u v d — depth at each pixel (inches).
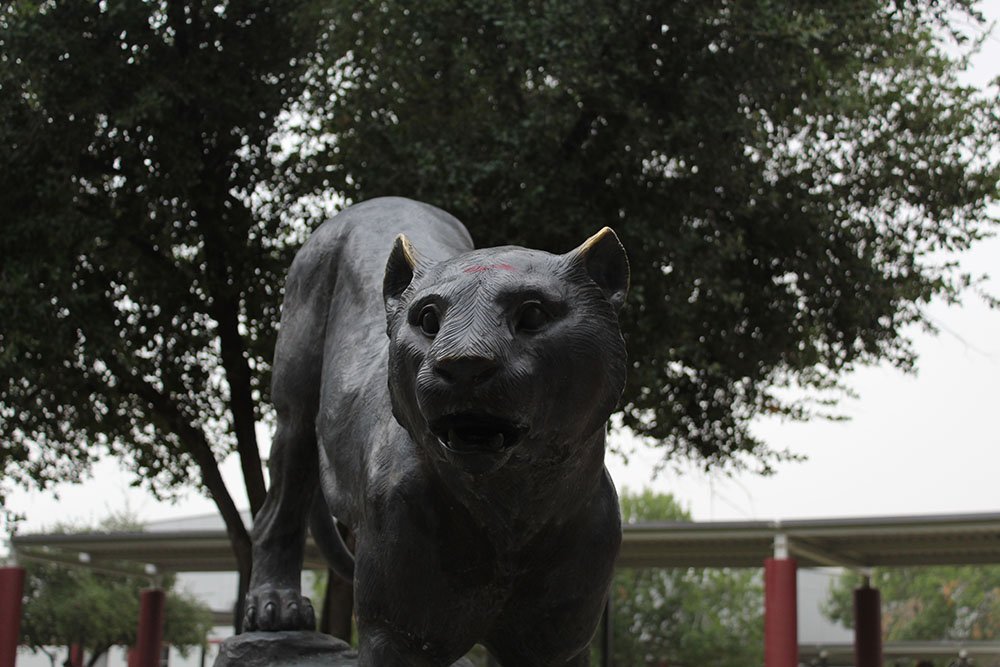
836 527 542.0
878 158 369.4
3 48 320.8
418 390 75.0
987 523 518.9
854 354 371.6
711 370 331.9
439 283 80.0
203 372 392.2
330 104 354.6
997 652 1529.3
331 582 357.4
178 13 338.3
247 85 348.5
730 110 321.4
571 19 307.1
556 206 317.4
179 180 333.4
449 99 344.8
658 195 335.6
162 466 406.6
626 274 84.2
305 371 136.6
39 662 1483.8
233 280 371.2
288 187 368.2
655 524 574.6
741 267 364.8
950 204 360.2
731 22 319.9
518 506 86.0
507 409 74.2
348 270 133.0
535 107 324.2
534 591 95.7
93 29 328.5
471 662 126.0
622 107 316.2
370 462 99.4
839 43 336.8
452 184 312.2
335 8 339.0
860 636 674.8
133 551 693.9
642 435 382.6
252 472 369.4
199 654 1622.8
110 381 370.3
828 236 365.7
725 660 1450.5
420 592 93.7
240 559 375.6
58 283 311.3
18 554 655.8
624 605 1443.2
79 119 327.0
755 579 1793.8
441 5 323.0
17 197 326.3
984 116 365.1
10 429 359.9
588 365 79.4
